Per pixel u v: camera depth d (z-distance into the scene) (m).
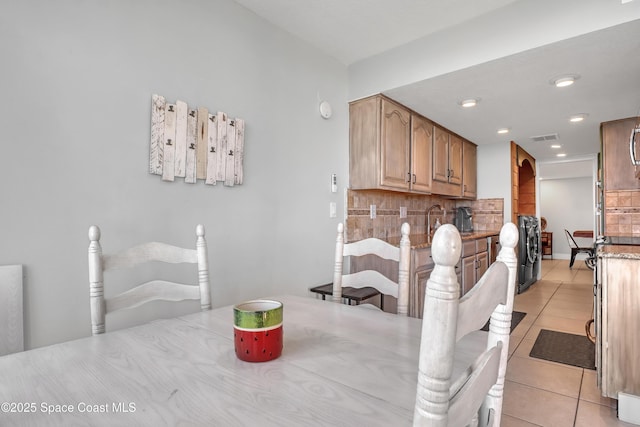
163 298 1.28
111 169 1.55
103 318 1.13
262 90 2.23
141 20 1.67
